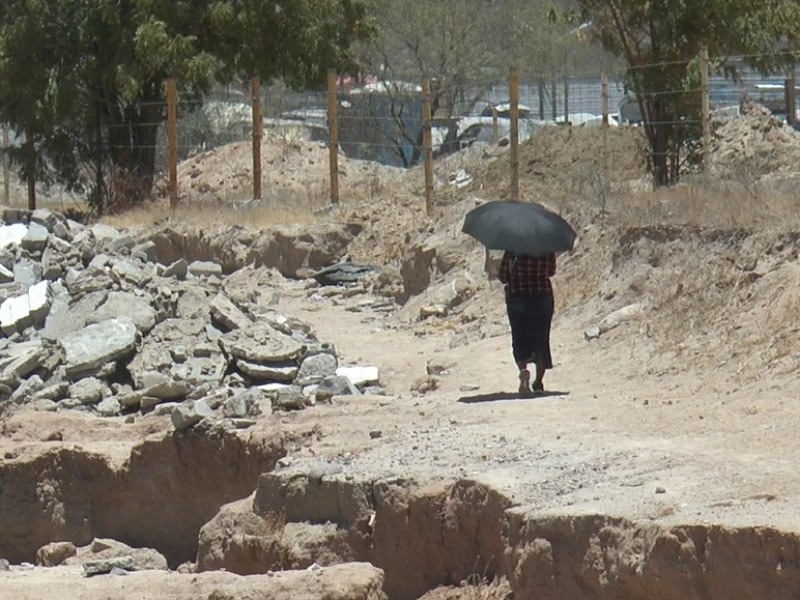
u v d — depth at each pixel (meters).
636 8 93.19
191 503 52.72
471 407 51.72
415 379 61.25
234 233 99.69
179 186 132.00
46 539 53.75
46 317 66.44
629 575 32.66
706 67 82.62
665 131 92.06
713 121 103.25
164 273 72.19
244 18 123.25
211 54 123.50
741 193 66.06
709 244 61.72
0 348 64.00
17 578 44.06
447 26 167.12
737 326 53.91
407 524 41.09
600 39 99.62
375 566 41.69
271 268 96.00
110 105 125.81
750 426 43.00
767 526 30.41
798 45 98.38
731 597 30.69
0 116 128.38
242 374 61.41
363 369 61.09
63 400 60.25
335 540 42.75
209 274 75.06
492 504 38.62
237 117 164.88
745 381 48.97
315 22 127.38
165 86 125.69
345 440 48.94
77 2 124.31
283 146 138.50
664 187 78.75
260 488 45.41
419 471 42.28
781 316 52.44
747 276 56.84
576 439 44.22
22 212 78.56
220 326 64.88
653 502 34.62
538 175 108.19
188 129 157.25
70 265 71.62
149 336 63.72
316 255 95.06
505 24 172.88
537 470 40.34
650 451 41.09
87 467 54.00
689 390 49.78
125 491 53.41
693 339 55.25
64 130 127.50
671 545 31.72
